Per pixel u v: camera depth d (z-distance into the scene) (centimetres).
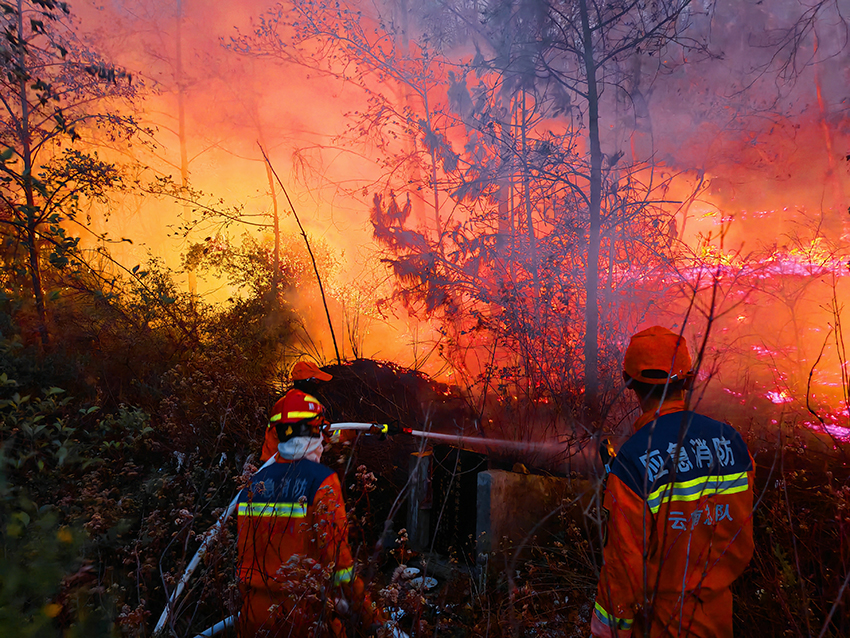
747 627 235
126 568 292
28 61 555
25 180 464
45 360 491
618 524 173
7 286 539
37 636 197
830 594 225
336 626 219
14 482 317
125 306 622
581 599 273
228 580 276
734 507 180
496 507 334
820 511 266
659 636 173
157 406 489
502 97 621
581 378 491
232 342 598
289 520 230
